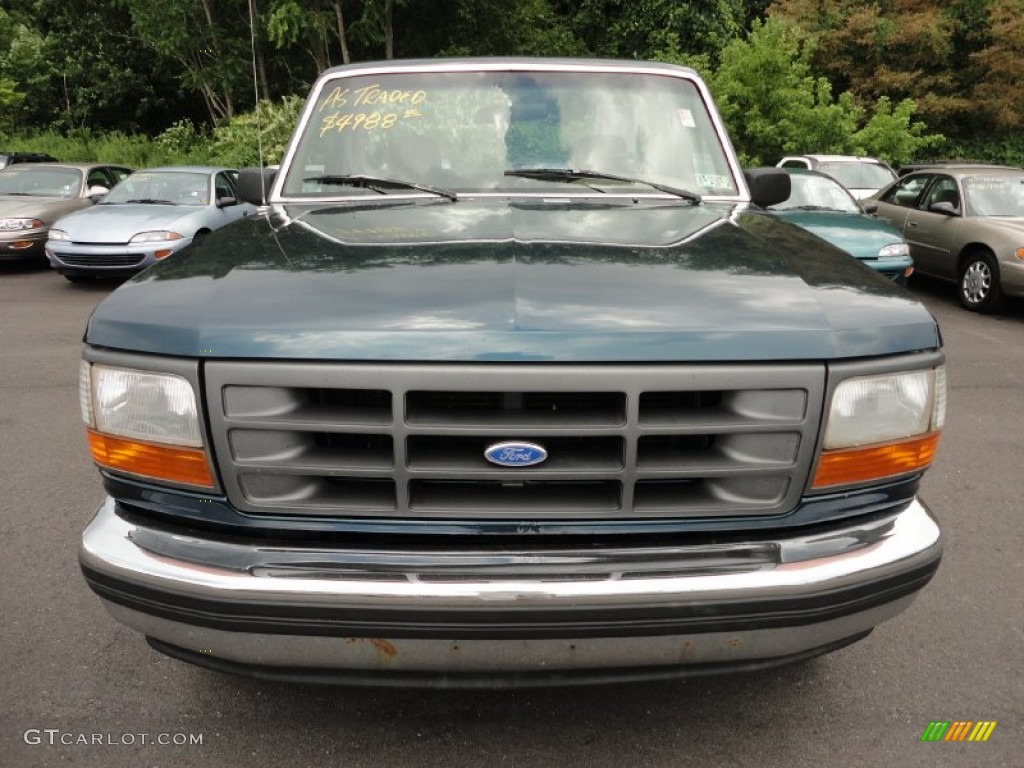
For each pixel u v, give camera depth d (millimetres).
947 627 3066
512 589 1849
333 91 3404
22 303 9570
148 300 2033
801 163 13781
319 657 1906
